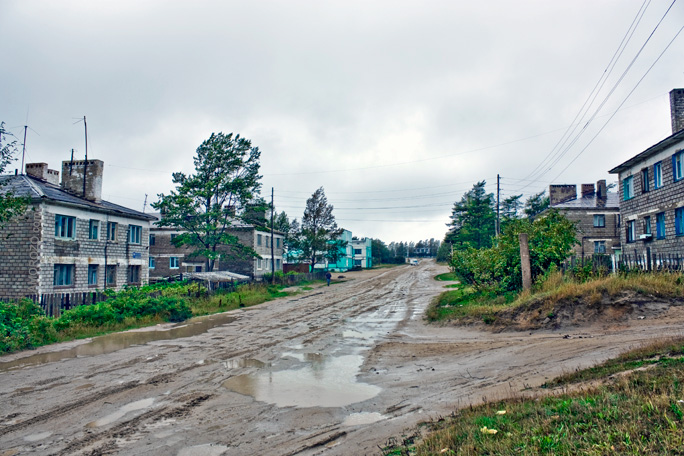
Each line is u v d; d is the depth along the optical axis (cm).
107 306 1916
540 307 1396
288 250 6606
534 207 6944
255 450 611
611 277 1471
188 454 601
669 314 1220
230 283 3619
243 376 1020
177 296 2506
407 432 638
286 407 791
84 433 680
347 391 886
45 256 2453
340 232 6259
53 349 1373
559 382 770
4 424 722
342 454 580
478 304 1798
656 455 412
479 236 5666
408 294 3184
